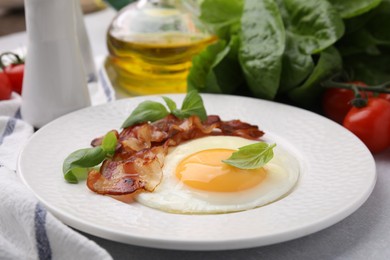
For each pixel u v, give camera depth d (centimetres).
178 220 42
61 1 58
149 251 43
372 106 56
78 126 55
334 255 43
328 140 53
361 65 65
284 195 46
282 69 61
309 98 62
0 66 68
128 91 69
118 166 47
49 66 59
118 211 43
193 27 66
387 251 43
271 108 58
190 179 46
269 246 44
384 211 48
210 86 62
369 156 50
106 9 102
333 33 59
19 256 42
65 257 41
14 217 44
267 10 61
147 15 66
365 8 60
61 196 45
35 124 60
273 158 49
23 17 101
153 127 52
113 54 68
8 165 52
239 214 43
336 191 45
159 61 65
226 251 43
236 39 63
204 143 51
